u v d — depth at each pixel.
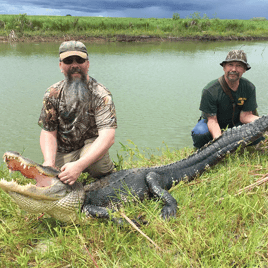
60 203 2.60
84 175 3.46
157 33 26.00
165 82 9.85
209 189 3.06
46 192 2.49
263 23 41.06
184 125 6.14
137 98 7.91
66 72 2.83
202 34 27.17
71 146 3.21
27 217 2.80
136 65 12.79
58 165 3.34
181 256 2.21
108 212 2.67
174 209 2.75
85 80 2.91
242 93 3.94
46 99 2.97
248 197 2.84
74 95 2.85
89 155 2.70
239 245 2.26
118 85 9.24
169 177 3.36
